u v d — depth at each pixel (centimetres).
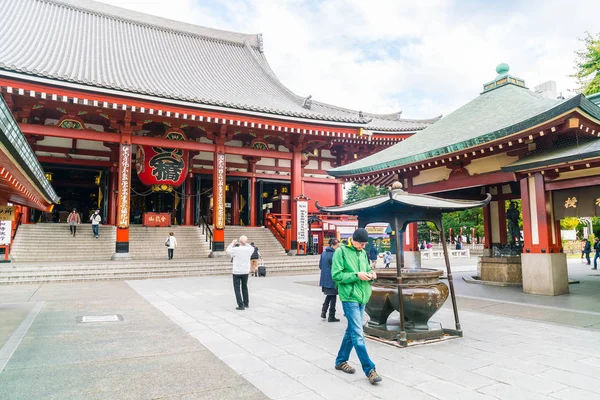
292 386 445
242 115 2055
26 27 2475
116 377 472
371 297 671
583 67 2314
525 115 1210
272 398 412
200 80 2645
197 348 598
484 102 1530
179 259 1953
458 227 4444
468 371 492
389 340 639
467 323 768
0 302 1002
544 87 2736
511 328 725
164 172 2145
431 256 3067
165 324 760
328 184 2920
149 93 1789
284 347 605
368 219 737
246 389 436
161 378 470
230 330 714
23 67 1619
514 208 1560
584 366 509
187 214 2653
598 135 1081
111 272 1563
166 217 2423
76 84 1648
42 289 1255
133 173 2788
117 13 3123
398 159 1454
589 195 1091
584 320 794
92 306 952
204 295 1134
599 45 2205
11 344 607
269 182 2842
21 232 2023
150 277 1612
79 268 1544
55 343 621
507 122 1228
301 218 2292
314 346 611
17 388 434
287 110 2317
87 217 3188
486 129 1262
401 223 668
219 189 2138
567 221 3784
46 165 2327
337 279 478
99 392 425
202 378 470
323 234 2572
